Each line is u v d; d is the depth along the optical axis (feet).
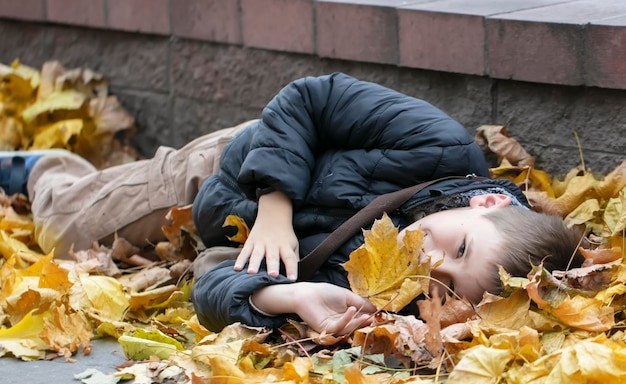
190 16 12.21
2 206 10.90
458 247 7.41
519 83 9.78
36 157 11.12
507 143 9.76
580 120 9.45
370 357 6.95
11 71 13.06
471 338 7.00
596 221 8.93
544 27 9.34
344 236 7.93
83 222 10.12
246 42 11.71
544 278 7.17
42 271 8.41
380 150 8.41
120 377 7.10
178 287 9.06
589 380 6.29
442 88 10.30
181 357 7.16
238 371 6.71
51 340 7.69
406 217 8.09
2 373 7.30
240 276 7.69
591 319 6.93
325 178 8.38
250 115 11.92
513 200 8.20
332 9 10.78
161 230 10.03
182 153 10.12
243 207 8.68
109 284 8.59
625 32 8.85
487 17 9.70
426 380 6.55
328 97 8.70
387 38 10.43
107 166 12.82
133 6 12.72
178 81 12.59
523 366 6.47
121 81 13.17
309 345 7.38
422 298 7.59
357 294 7.41
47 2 13.57
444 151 8.24
